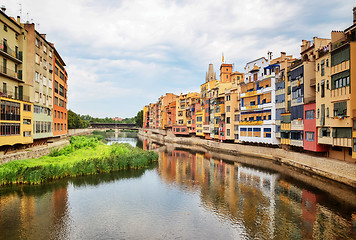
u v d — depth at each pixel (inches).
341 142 1019.9
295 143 1425.9
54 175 1150.3
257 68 1932.8
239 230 663.8
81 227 686.5
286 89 1584.6
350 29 1039.0
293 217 735.7
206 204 863.1
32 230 662.5
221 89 2491.4
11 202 866.1
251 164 1578.5
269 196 931.3
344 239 602.5
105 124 6702.8
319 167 1168.2
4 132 1128.2
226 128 2285.9
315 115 1214.3
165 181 1184.8
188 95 3526.1
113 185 1107.9
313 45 1370.6
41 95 1578.5
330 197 884.6
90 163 1288.1
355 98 954.7
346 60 987.9
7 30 1280.8
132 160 1476.4
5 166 1082.1
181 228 681.0
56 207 828.6
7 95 1229.1
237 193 980.6
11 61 1320.1
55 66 1888.5
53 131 1819.6
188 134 3457.2
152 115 5708.7
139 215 770.8
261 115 1856.5
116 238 626.8
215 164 1627.7
